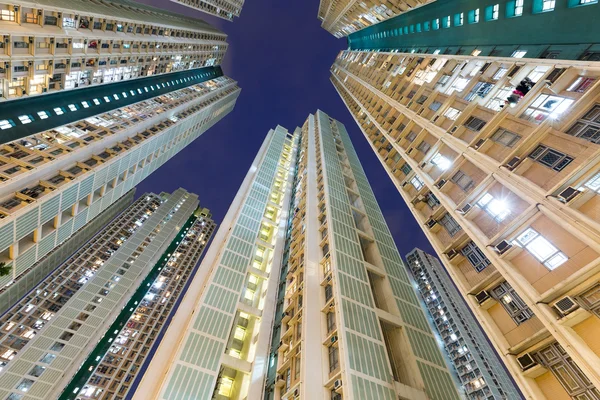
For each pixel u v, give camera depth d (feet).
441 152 106.73
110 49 211.82
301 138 394.32
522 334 61.31
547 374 56.13
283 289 157.17
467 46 130.93
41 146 163.84
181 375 104.42
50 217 154.40
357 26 311.06
